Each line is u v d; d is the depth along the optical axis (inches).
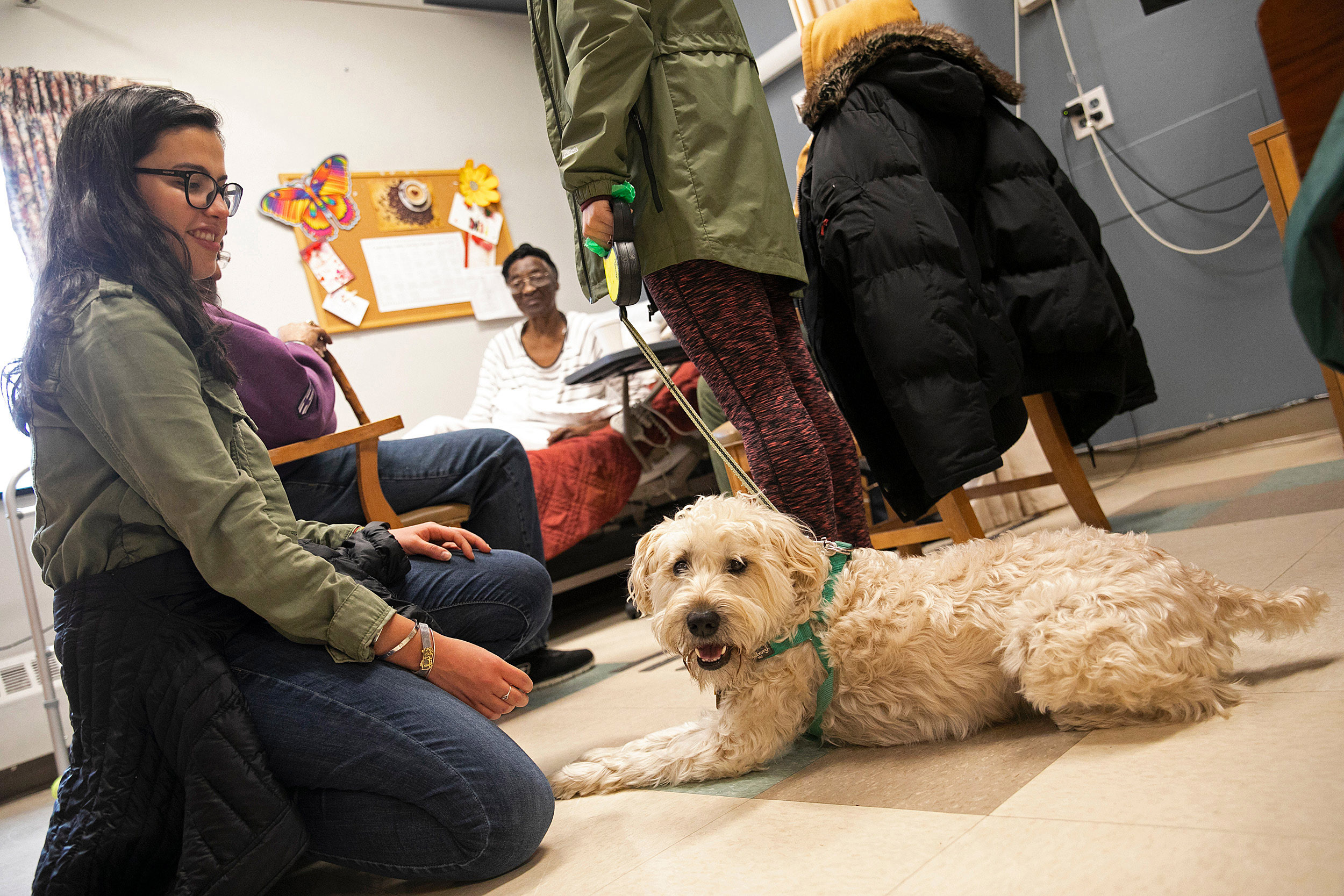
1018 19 147.6
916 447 77.1
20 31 163.9
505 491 96.0
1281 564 65.0
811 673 51.9
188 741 42.4
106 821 41.1
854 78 84.9
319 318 187.8
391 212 199.0
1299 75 22.4
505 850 43.6
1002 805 38.3
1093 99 141.1
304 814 46.1
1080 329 84.5
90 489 45.0
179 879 40.8
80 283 45.3
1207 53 128.1
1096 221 98.4
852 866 36.1
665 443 148.8
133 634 43.8
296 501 86.1
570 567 153.2
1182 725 41.9
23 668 123.7
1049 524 119.0
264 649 47.0
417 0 208.4
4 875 73.3
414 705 44.7
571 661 99.9
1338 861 26.9
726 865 39.4
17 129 157.6
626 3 60.4
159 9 177.9
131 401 43.3
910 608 49.9
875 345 78.5
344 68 198.1
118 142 47.2
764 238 64.3
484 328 207.8
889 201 78.9
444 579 62.6
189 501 43.1
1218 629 43.8
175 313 46.9
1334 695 40.4
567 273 222.7
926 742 50.1
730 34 66.8
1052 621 44.3
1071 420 106.1
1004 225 86.9
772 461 63.2
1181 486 118.6
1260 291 129.6
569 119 64.0
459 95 212.8
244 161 184.4
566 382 140.6
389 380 194.7
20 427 47.3
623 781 55.1
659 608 55.6
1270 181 96.4
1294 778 33.1
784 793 47.3
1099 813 34.8
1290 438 129.0
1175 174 134.4
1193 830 31.4
